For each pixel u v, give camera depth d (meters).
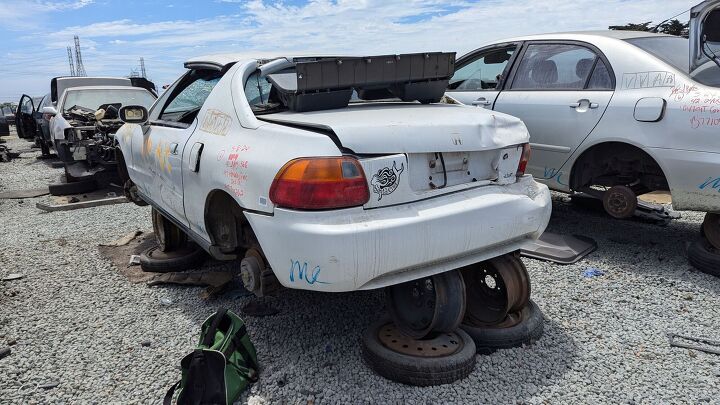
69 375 2.85
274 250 2.49
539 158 4.85
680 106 3.88
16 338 3.25
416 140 2.58
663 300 3.62
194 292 3.90
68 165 7.91
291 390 2.63
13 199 7.79
